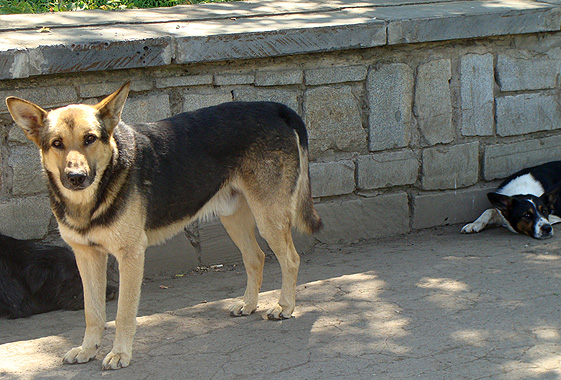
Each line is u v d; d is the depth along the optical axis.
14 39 5.14
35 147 5.15
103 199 4.55
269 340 4.73
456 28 5.57
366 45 5.45
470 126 5.73
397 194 5.67
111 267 5.26
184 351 4.68
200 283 5.26
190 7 5.88
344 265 5.34
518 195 5.62
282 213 4.88
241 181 4.86
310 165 5.51
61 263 5.03
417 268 5.25
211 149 4.79
